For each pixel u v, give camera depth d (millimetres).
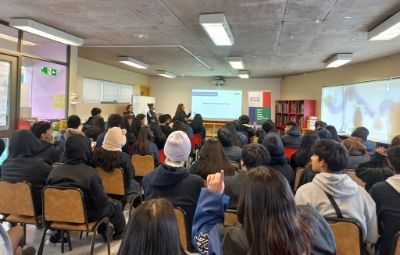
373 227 1927
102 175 3225
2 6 3900
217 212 1184
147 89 12758
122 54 7453
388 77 6359
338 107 8297
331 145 1940
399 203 1893
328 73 8898
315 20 4152
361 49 5914
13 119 5039
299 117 9766
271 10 3771
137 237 919
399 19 3619
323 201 1832
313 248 1102
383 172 2654
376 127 6648
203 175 2748
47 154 3346
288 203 962
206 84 12586
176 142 2248
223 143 3771
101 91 9406
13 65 5020
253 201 966
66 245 3041
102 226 3039
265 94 9828
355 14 3861
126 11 3975
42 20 4480
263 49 6289
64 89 6258
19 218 2670
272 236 922
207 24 4020
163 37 5457
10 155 2764
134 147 4141
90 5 3764
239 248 1025
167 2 3588
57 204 2498
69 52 6266
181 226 2055
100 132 4875
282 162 3188
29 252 2055
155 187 2201
